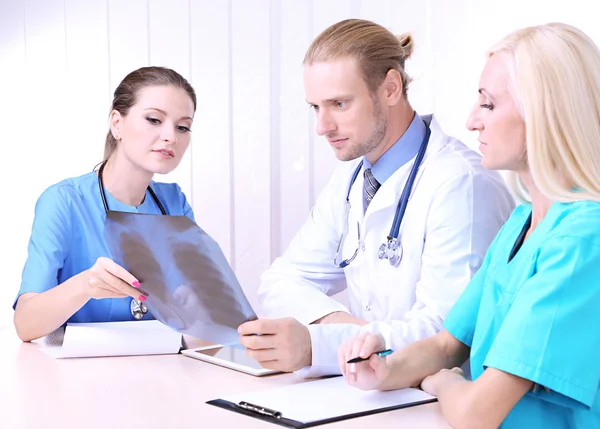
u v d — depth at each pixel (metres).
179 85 1.62
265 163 2.48
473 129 1.08
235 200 2.52
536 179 0.98
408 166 1.48
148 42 2.61
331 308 1.48
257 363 1.25
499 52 1.05
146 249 1.19
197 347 1.39
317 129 1.44
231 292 1.16
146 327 1.44
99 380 1.15
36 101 2.84
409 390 1.08
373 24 1.45
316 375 1.17
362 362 1.04
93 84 2.71
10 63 2.88
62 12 2.75
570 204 0.98
